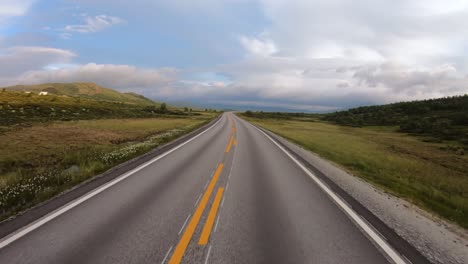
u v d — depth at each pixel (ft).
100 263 9.75
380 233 12.45
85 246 10.94
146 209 15.12
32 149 48.39
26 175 25.49
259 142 52.60
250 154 36.81
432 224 13.93
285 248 10.89
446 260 10.32
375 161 43.62
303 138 80.33
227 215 14.33
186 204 16.03
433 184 31.09
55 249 10.69
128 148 40.40
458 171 65.36
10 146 50.65
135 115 222.89
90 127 96.89
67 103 236.84
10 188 19.47
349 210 15.42
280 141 57.26
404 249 11.05
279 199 17.25
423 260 10.29
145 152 37.27
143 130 88.63
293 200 17.08
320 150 46.73
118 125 110.52
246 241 11.43
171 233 12.14
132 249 10.73
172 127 102.12
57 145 54.29
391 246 11.25
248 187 20.06
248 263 9.79
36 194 18.16
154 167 27.07
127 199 16.90
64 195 17.67
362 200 17.46
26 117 128.67
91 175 23.41
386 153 78.64
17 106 166.81
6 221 13.30
